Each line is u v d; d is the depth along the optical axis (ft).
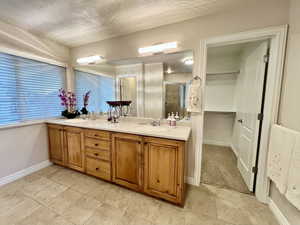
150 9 5.35
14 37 6.59
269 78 5.12
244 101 7.46
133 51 7.29
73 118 9.12
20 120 7.13
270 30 4.83
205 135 12.66
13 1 4.85
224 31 5.49
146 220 4.66
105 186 6.45
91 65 8.85
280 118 4.85
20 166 7.17
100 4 5.05
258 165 5.63
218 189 6.26
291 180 3.85
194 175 6.54
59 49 8.64
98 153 6.70
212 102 11.71
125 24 6.40
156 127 6.40
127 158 5.97
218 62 10.93
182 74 6.51
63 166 8.37
